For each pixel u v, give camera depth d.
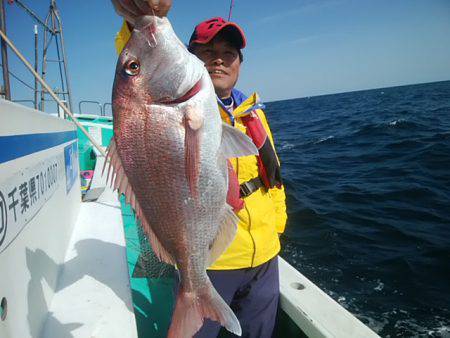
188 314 1.47
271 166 2.01
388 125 17.52
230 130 1.52
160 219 1.39
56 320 1.64
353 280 4.15
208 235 1.48
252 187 1.98
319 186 8.33
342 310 1.97
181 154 1.38
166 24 1.42
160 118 1.36
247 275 1.97
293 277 2.37
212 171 1.46
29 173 1.46
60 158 2.28
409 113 23.45
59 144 2.29
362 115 26.67
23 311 1.31
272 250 2.04
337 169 10.07
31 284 1.43
